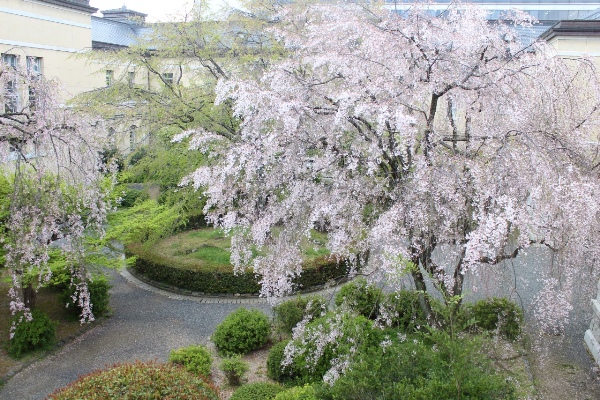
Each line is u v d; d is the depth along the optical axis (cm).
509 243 640
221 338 821
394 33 616
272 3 1189
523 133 574
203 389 559
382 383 469
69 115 787
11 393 716
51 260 848
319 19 973
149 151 1198
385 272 595
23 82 752
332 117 636
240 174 750
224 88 654
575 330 906
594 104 699
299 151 639
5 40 1397
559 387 724
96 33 2081
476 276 620
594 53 1184
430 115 632
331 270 1109
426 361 492
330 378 568
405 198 586
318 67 665
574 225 549
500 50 646
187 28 1168
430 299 693
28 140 737
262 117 629
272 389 637
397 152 582
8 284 1040
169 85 1171
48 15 1556
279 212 690
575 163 614
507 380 494
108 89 1174
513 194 573
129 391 516
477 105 657
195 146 769
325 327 671
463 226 623
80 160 769
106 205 868
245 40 1180
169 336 895
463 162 589
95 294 938
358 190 616
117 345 862
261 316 859
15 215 703
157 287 1132
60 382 748
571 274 610
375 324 650
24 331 805
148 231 1115
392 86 588
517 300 855
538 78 642
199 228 1496
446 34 606
